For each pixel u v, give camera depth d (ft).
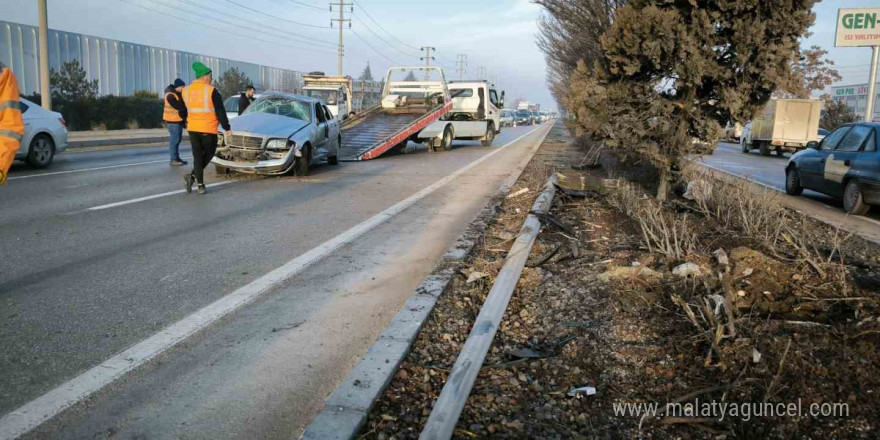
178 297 15.23
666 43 23.93
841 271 15.67
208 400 10.23
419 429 9.31
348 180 38.83
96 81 99.19
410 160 56.29
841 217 32.04
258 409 10.00
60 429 9.26
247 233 22.56
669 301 13.83
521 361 11.47
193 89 30.30
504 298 14.37
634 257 17.67
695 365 10.85
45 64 69.36
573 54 63.41
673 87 26.73
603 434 9.19
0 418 9.48
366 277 17.28
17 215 24.61
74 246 19.93
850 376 9.89
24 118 39.32
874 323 11.63
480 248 19.83
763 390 9.74
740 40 23.54
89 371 11.12
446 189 35.73
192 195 30.83
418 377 10.94
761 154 91.76
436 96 69.92
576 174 39.73
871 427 8.77
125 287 15.89
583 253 18.60
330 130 45.85
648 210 20.62
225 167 37.52
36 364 11.34
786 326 11.78
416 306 13.98
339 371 11.36
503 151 71.92
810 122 86.74
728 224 21.99
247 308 14.57
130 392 10.43
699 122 26.25
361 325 13.62
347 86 94.22
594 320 13.21
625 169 41.52
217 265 18.16
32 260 18.16
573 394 10.29
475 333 12.32
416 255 19.83
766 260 16.48
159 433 9.25
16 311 13.99
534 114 266.36
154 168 42.24
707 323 12.07
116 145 65.77
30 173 37.83
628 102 26.63
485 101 82.23
